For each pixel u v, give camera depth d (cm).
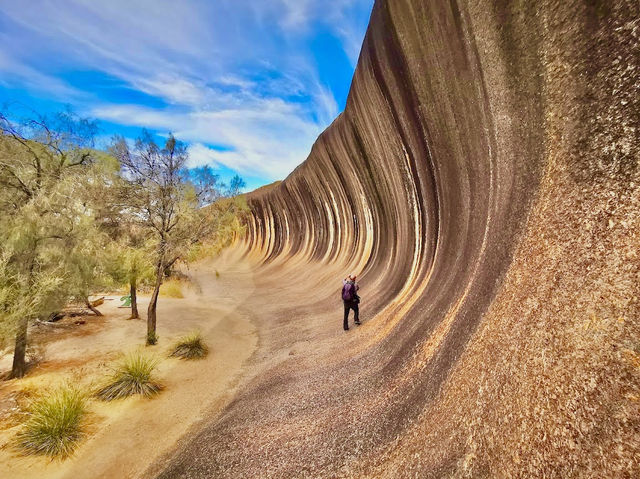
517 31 405
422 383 441
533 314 298
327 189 2167
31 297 752
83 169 984
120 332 1165
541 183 365
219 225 1232
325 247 2367
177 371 855
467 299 470
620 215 254
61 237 855
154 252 1056
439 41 602
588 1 305
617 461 182
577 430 210
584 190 295
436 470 287
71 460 507
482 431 282
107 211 1059
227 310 1650
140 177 1062
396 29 746
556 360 250
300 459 402
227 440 489
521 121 421
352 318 1016
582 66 314
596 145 292
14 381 759
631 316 215
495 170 495
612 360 213
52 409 571
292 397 586
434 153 745
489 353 337
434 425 346
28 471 480
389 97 902
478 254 502
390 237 1308
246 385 742
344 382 584
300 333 1072
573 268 277
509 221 418
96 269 1003
